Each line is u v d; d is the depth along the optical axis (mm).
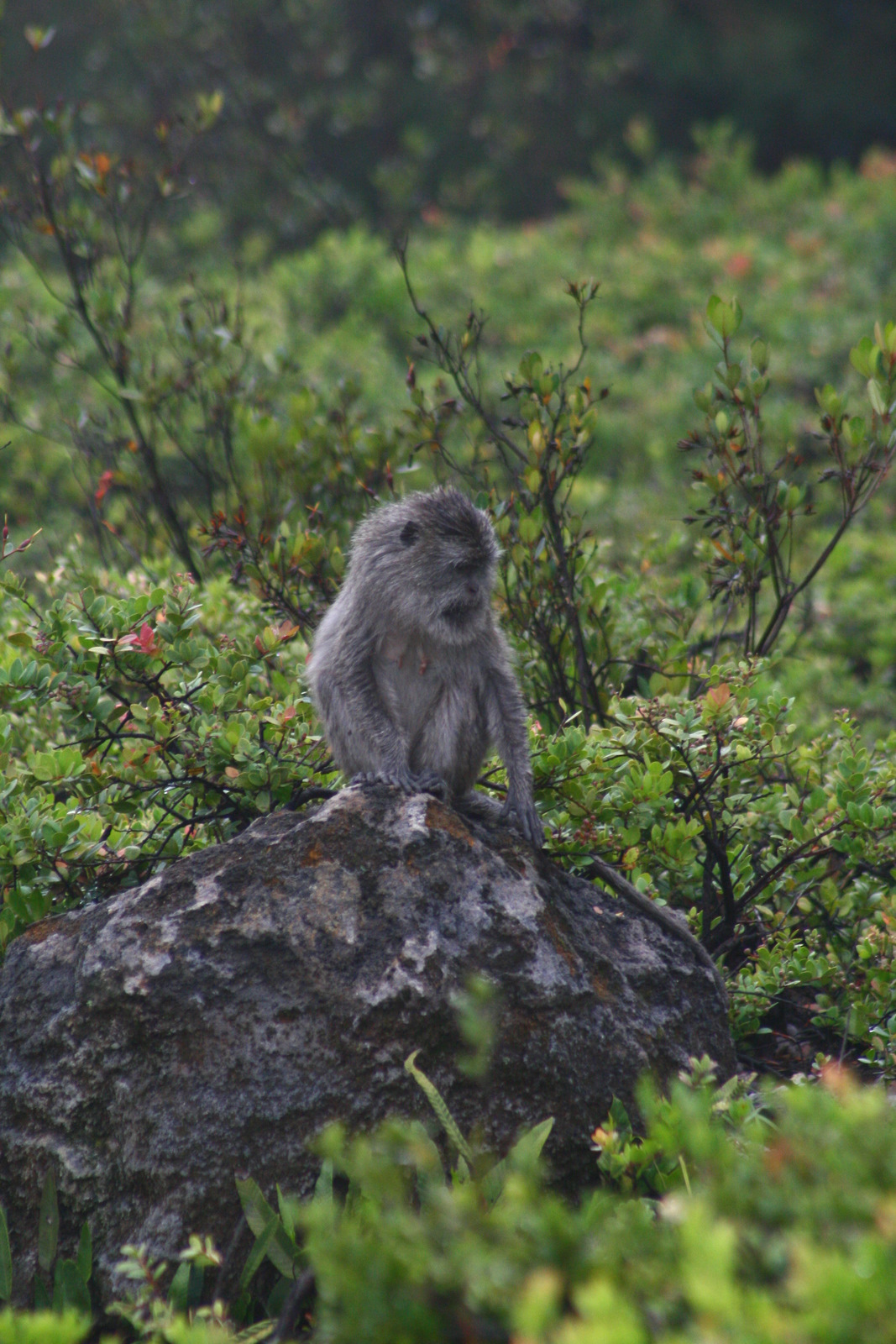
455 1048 7277
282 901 7637
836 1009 9500
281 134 37562
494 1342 4691
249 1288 6812
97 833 9000
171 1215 6934
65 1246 7145
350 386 15508
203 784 9539
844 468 10883
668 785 9000
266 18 41594
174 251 31188
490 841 8438
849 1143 4820
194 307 20875
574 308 29531
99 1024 7426
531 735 10211
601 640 12297
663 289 31219
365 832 7934
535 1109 7305
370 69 46719
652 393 25938
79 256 16641
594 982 7934
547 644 11836
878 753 11609
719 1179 5035
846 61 55438
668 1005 8328
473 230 36719
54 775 9148
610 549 17906
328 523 13914
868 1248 4141
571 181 40375
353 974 7363
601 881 9438
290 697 10547
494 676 9547
